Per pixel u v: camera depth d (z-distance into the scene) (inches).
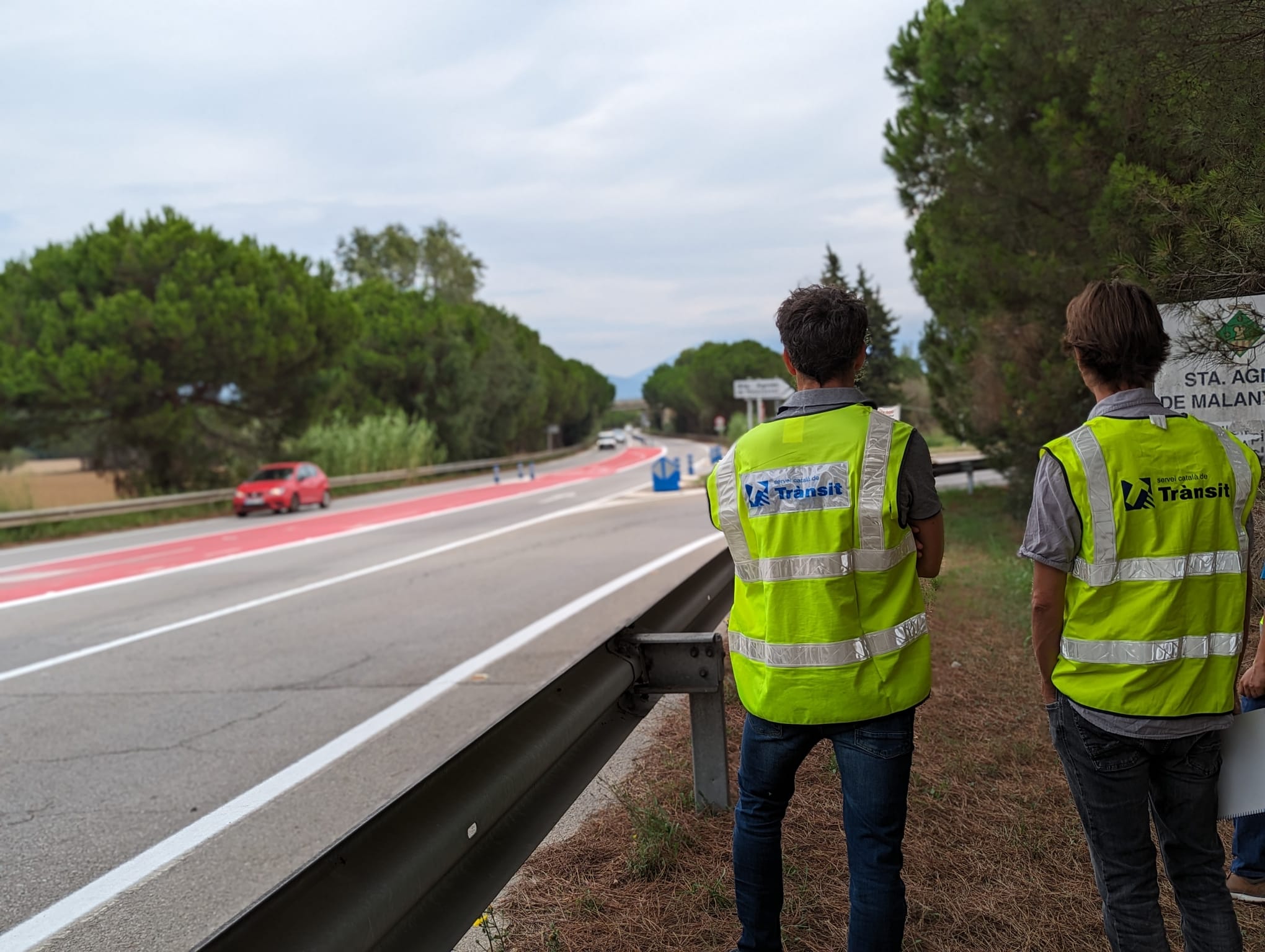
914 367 973.8
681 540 609.6
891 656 96.7
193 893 156.3
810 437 99.1
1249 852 125.5
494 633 347.6
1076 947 115.8
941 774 168.9
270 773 211.3
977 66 428.1
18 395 994.1
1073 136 308.0
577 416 4372.5
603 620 359.9
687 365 5226.4
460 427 2050.9
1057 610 93.0
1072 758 94.1
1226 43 163.5
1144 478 89.7
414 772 206.8
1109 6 205.3
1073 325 97.0
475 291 2970.0
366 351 1918.1
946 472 772.6
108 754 228.2
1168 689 89.0
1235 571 91.3
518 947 119.0
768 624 99.5
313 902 71.2
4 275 1093.1
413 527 784.3
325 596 449.1
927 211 500.1
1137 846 92.4
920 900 126.3
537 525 754.2
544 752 111.7
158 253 1093.8
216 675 303.0
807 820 152.2
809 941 117.4
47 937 143.3
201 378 1130.0
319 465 1483.8
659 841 141.9
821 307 101.3
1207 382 170.4
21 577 589.6
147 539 822.5
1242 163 154.0
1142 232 209.5
